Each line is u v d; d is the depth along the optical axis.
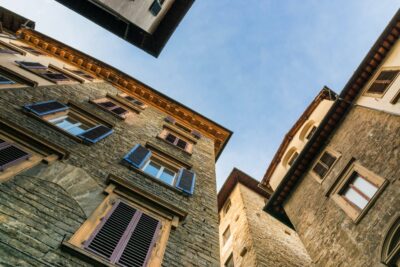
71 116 9.80
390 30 11.35
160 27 12.97
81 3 11.81
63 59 18.42
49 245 4.37
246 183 22.61
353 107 12.16
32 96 9.24
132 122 12.52
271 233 16.09
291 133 17.08
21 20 21.64
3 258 3.79
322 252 9.91
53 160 6.28
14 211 4.57
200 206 8.40
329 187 10.87
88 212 5.50
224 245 18.14
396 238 7.42
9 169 5.23
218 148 18.23
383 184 8.48
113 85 18.09
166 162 10.30
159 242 5.78
